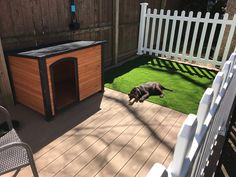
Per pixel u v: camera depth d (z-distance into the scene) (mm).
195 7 9578
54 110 3352
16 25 3432
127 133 3039
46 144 2791
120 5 5711
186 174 1056
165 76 5246
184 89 4527
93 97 4094
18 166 1696
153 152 2676
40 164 2461
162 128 3166
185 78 5156
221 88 1957
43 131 3055
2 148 1552
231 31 5383
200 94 4316
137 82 4836
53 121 3299
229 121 3316
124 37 6309
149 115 3508
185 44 6188
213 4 9711
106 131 3076
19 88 3535
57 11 4023
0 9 3176
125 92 4320
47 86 3121
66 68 4559
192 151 1170
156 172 794
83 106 3754
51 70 3111
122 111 3613
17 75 3430
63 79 4598
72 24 4320
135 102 3908
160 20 6359
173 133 3057
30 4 3539
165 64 6148
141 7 6469
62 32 4234
